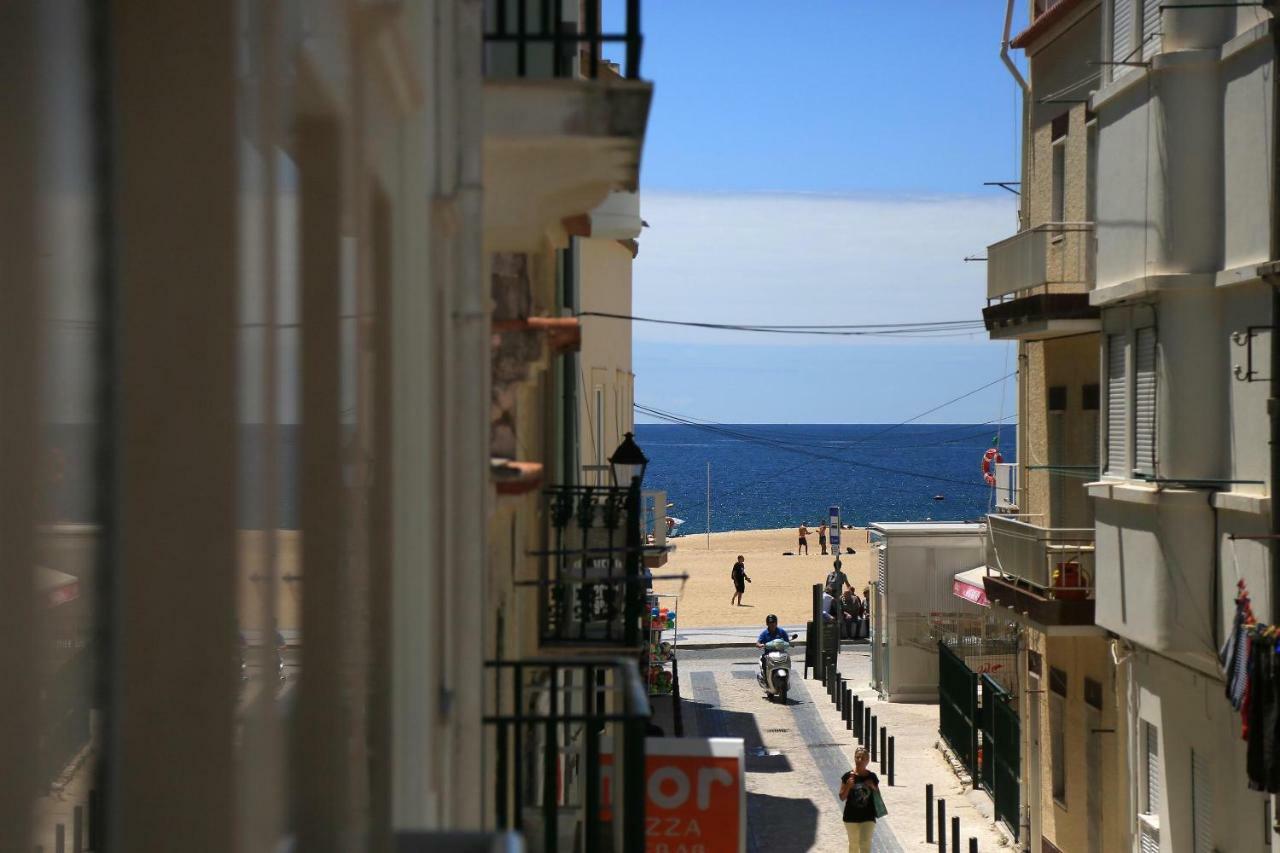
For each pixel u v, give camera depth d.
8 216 2.32
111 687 2.76
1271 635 17.23
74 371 2.57
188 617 3.00
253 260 3.24
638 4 9.38
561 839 13.38
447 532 8.48
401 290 6.85
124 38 2.77
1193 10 20.39
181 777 2.99
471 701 8.64
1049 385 28.77
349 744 4.65
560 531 16.80
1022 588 27.05
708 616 67.19
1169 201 20.55
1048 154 28.17
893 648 44.41
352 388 4.77
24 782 2.39
